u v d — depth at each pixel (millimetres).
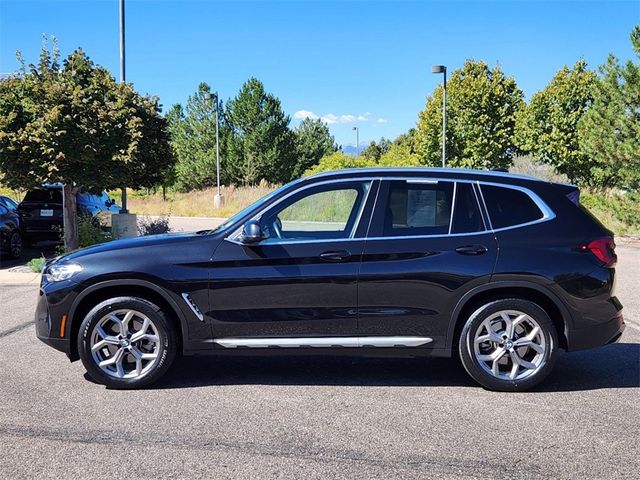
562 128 28875
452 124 31516
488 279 5055
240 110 47625
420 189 5254
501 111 31391
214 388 5301
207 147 49250
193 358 6258
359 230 5168
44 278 5301
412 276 5062
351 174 5340
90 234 13164
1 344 6734
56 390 5207
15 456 3902
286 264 5090
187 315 5125
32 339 6977
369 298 5082
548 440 4195
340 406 4859
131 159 11500
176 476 3641
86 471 3701
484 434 4293
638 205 15867
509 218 5211
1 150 10727
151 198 40719
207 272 5102
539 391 5238
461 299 5078
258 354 5180
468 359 5152
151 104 13547
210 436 4238
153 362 5207
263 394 5145
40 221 15008
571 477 3664
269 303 5105
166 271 5098
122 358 5234
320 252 5082
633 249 15109
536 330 5117
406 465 3805
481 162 31516
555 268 5059
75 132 10836
